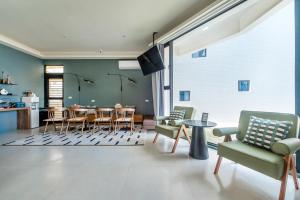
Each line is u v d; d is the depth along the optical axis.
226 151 2.11
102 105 6.46
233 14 3.26
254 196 1.78
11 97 5.13
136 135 4.55
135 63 6.25
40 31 4.30
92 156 2.96
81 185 2.01
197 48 4.08
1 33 4.42
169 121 3.75
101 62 6.46
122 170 2.41
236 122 3.44
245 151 1.93
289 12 2.54
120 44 5.41
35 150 3.27
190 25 3.57
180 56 4.42
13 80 5.21
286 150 1.62
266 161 1.69
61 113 6.13
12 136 4.37
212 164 2.62
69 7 3.15
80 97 6.46
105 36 4.70
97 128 5.40
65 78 6.45
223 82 3.63
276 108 2.73
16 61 5.32
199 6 3.16
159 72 4.89
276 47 2.73
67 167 2.50
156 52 4.25
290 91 2.54
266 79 2.89
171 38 4.30
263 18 2.85
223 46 3.62
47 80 6.48
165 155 3.02
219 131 2.27
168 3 3.05
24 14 3.40
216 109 3.77
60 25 3.95
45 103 6.50
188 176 2.22
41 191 1.88
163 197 1.77
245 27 3.13
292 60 2.52
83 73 6.46
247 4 2.85
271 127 2.02
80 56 6.21
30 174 2.28
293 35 2.49
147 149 3.36
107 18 3.62
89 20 3.71
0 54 4.81
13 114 5.20
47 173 2.31
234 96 3.43
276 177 1.62
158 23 3.89
